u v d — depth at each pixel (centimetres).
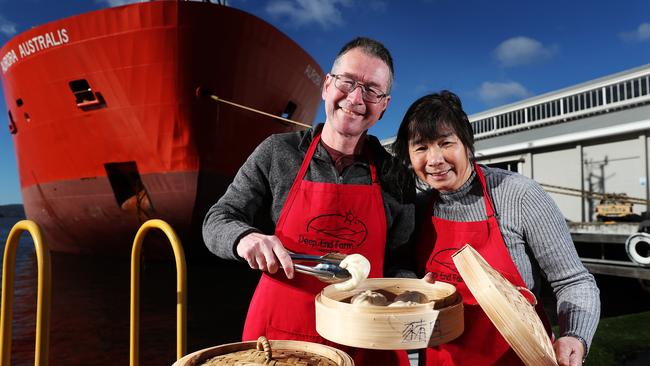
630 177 1488
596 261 830
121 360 634
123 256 1455
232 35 1120
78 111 1202
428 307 125
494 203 167
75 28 1119
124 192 1284
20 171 1602
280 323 169
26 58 1234
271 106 1292
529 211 160
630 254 781
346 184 179
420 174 172
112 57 1105
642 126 1423
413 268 193
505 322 104
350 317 120
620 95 1786
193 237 1274
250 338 173
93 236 1430
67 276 1309
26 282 1398
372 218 177
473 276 112
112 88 1134
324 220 175
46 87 1225
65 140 1262
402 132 175
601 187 1560
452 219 176
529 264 164
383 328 118
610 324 573
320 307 130
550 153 1723
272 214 188
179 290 165
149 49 1080
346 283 134
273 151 185
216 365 106
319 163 182
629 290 1027
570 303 146
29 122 1348
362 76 164
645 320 582
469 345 165
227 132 1177
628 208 1288
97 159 1226
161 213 1222
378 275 177
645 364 430
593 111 1869
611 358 445
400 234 188
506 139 2173
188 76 1100
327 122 181
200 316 897
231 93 1162
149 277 1291
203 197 1187
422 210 194
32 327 821
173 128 1126
